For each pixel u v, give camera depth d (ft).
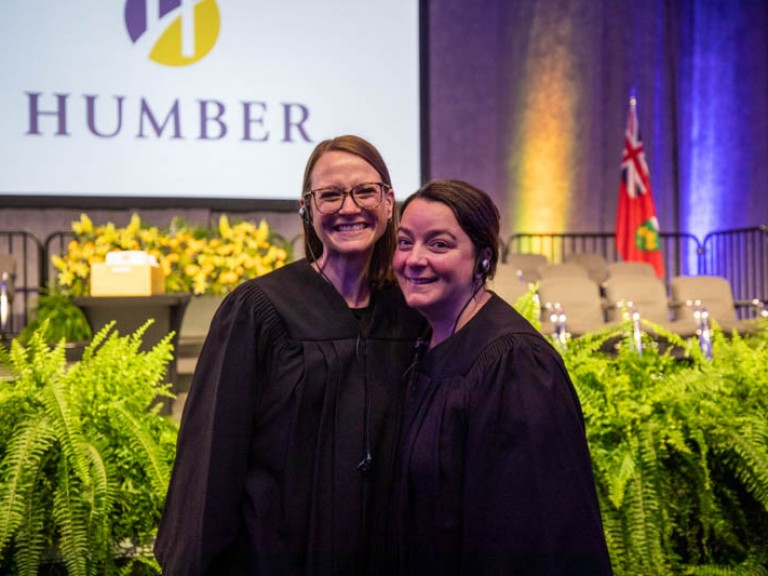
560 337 9.06
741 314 36.78
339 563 5.49
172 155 28.86
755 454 6.86
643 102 37.91
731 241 36.40
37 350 7.11
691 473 7.17
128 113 28.45
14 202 27.63
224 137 29.32
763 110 38.29
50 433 6.34
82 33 27.99
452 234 5.56
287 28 29.86
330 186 5.94
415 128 30.96
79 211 30.45
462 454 5.36
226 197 29.35
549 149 36.60
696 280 25.79
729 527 7.24
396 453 5.66
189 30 28.89
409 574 5.39
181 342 18.37
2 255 24.86
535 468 5.11
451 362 5.58
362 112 30.58
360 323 6.02
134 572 6.98
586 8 36.81
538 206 36.60
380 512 5.64
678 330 22.63
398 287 6.35
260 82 29.66
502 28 36.32
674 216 38.34
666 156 38.27
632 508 6.84
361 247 5.96
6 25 27.43
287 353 5.72
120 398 7.12
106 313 13.41
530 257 31.24
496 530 5.12
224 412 5.51
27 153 27.71
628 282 24.50
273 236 18.66
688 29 38.24
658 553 6.77
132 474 6.86
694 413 7.25
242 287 5.90
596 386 7.50
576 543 5.04
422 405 5.56
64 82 27.94
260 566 5.40
